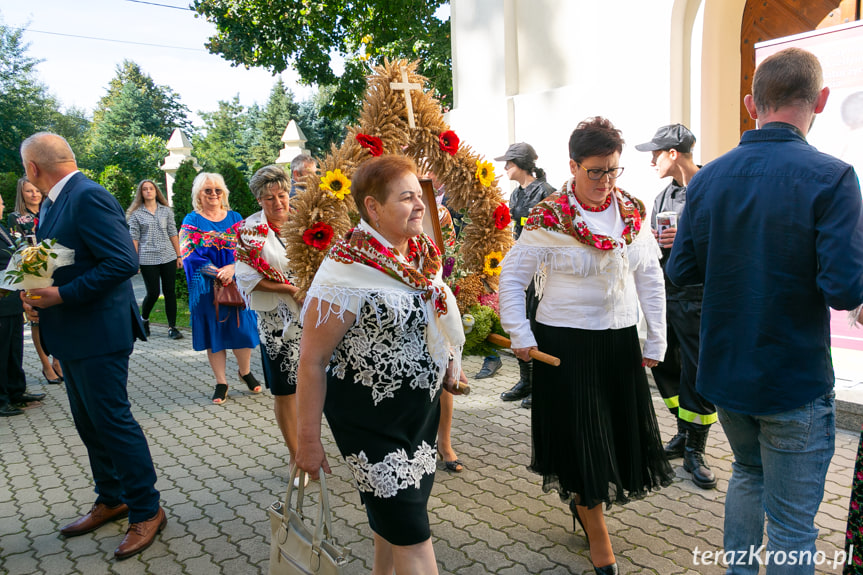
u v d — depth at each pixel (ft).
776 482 6.91
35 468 13.92
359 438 6.75
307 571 6.63
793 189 6.48
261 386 19.95
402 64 9.68
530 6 20.97
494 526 10.50
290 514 6.93
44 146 9.87
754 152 6.93
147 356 24.70
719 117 17.20
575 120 19.79
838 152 14.08
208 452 14.43
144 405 18.33
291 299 11.44
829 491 11.21
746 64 16.88
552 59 20.59
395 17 53.01
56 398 19.24
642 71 17.81
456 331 6.99
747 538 7.64
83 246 9.80
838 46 13.96
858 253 6.05
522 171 16.84
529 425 15.20
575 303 8.61
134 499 10.25
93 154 144.56
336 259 6.65
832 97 14.08
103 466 10.89
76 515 11.60
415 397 6.91
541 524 10.54
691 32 16.93
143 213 26.94
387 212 6.62
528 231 8.91
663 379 12.84
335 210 8.89
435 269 7.18
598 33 18.93
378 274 6.58
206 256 17.72
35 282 9.36
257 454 14.21
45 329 10.00
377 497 6.70
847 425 13.79
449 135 9.86
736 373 6.96
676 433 14.02
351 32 56.44
